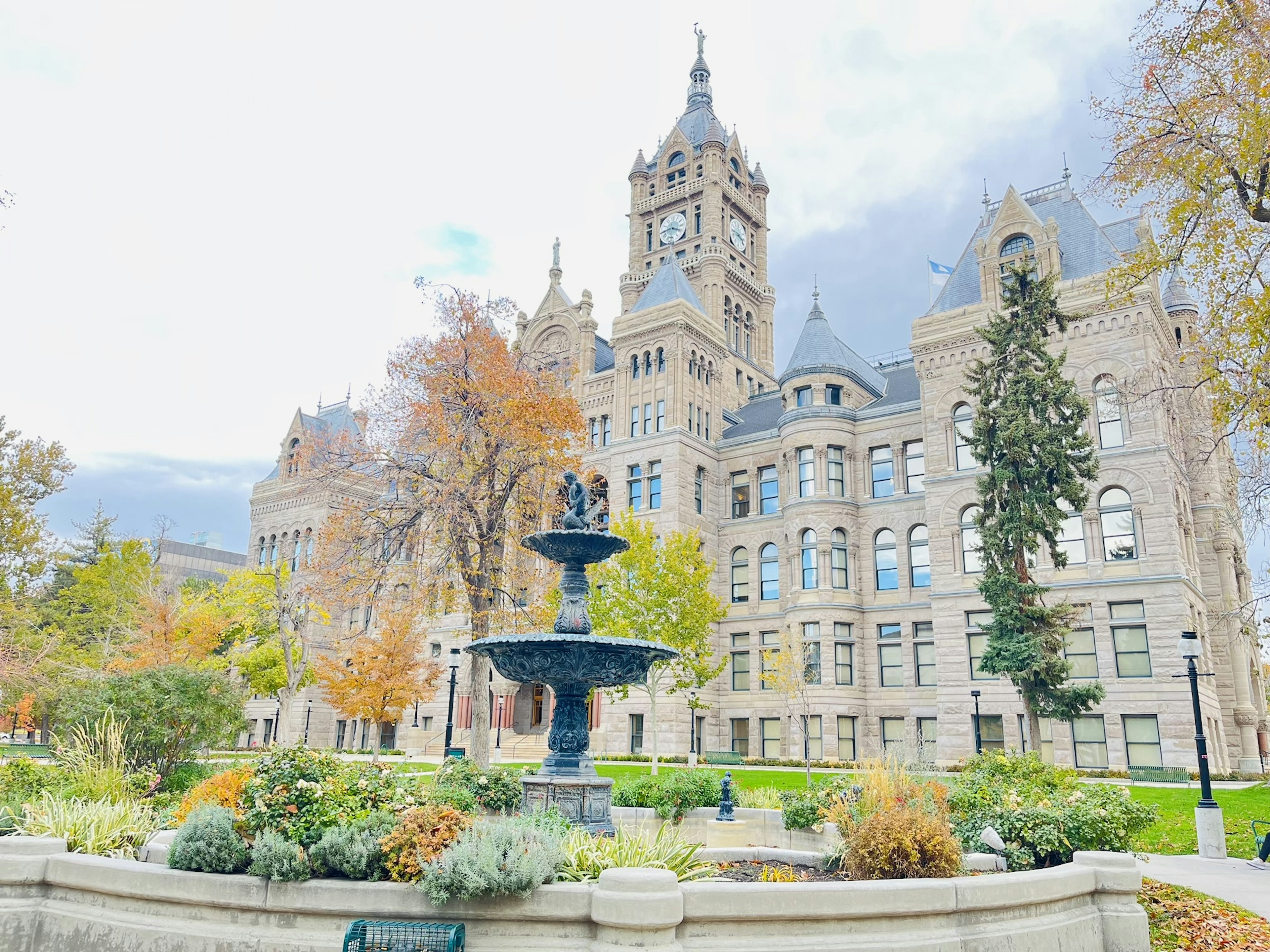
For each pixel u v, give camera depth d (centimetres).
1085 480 4109
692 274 7881
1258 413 1773
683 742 5175
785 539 5431
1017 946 934
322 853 909
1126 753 3797
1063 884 1003
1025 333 3189
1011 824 1285
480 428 3256
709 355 6034
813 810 1577
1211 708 3997
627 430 5884
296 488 7281
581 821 1434
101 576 5447
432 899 852
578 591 1627
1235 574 4716
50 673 4028
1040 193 4825
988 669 3056
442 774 1908
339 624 5897
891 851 1080
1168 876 1548
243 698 2152
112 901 958
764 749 5216
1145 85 1881
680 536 4531
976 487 3500
